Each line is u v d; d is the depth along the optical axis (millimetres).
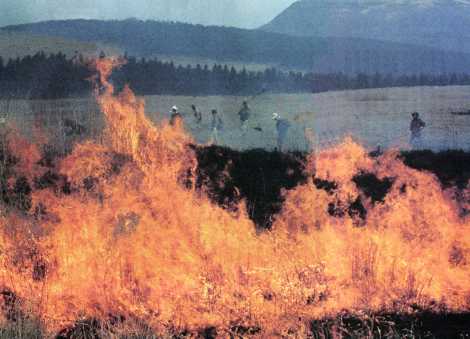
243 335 4246
